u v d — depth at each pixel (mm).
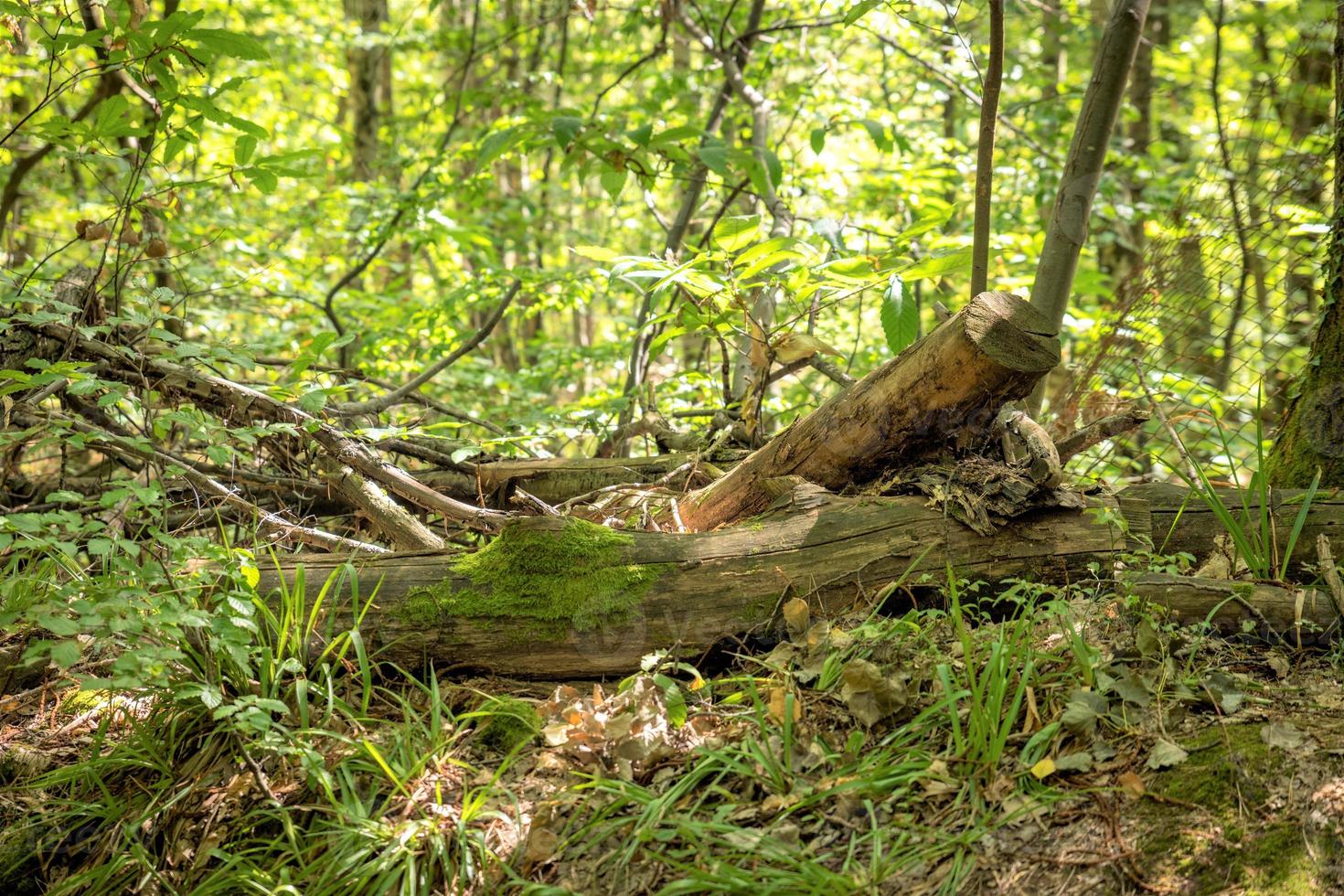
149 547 3330
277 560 3047
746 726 2570
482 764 2588
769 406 5676
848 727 2496
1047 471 2768
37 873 2521
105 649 3078
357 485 3584
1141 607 2604
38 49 6164
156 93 3869
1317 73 5781
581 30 11109
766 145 5465
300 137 10078
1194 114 9664
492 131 6234
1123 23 3572
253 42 3174
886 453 3092
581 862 2281
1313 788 2109
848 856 2162
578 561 2875
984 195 3697
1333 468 3061
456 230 6141
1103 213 6379
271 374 5379
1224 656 2582
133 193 3908
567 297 6008
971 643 2566
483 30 9852
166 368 3770
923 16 6262
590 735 2527
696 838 2234
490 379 6508
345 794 2461
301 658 2801
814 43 7957
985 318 2789
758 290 4352
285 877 2336
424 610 2883
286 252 7273
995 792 2242
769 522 2941
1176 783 2182
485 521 3561
